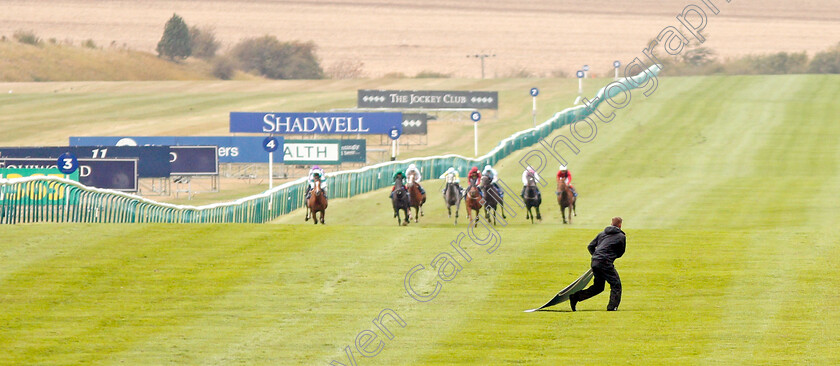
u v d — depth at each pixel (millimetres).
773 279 26672
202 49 159875
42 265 28594
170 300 25250
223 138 71000
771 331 21391
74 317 23688
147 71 145250
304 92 115125
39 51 141750
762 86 109062
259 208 44031
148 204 39500
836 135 81688
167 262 29203
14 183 34750
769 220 42531
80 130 91125
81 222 35625
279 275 27797
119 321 23359
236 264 29047
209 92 115812
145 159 61125
